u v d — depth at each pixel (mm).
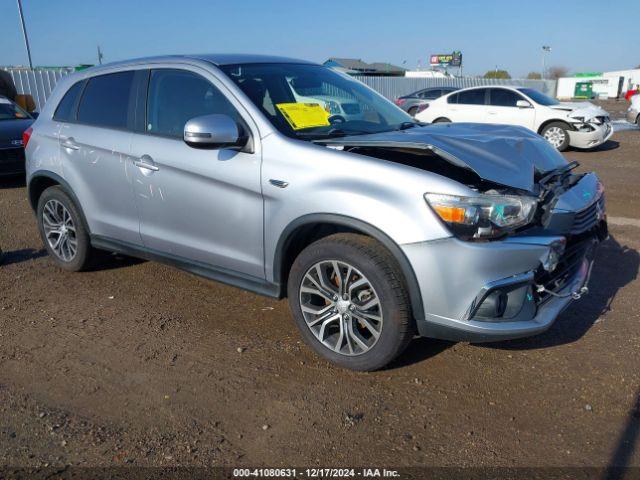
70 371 3498
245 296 4574
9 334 3992
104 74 4594
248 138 3564
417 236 2969
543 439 2826
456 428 2918
